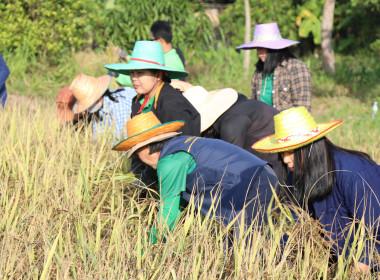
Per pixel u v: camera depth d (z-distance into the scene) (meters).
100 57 17.34
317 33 26.69
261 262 4.74
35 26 18.92
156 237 5.07
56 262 4.75
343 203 5.03
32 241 4.91
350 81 21.61
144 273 4.48
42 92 17.42
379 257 4.78
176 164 5.24
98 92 8.01
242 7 26.12
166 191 5.29
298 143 4.87
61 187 6.05
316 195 5.02
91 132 7.86
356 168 4.94
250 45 8.96
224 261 4.67
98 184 6.18
